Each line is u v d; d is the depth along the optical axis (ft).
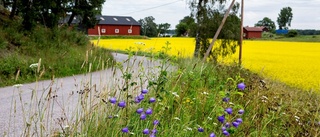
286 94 21.88
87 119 11.36
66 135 11.16
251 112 15.05
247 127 12.63
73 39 77.56
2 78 40.96
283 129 14.02
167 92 13.25
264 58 106.01
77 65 52.03
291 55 120.06
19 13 75.05
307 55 121.19
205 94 15.01
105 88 12.25
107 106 12.14
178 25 263.29
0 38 55.11
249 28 306.35
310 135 13.11
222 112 12.09
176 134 12.17
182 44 151.02
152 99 11.28
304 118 15.25
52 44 64.75
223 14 92.84
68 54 60.08
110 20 287.28
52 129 11.73
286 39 256.11
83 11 103.09
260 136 12.53
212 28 92.12
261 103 16.55
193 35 96.32
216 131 12.55
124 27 290.56
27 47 57.11
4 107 24.39
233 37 91.04
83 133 11.15
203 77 19.51
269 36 314.35
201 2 94.79
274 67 79.71
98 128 11.41
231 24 91.76
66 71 47.98
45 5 69.97
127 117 11.78
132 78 13.99
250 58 105.29
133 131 11.59
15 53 52.60
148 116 12.37
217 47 93.15
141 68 14.53
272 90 21.80
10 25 67.82
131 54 13.62
